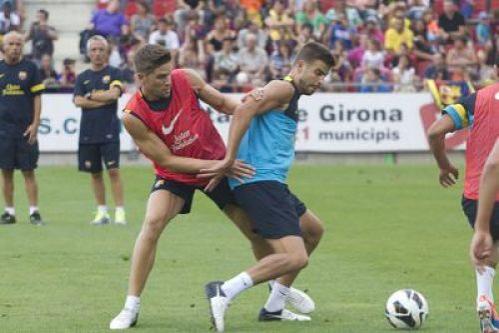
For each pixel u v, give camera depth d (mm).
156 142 18688
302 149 52406
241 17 58156
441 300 21734
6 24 58562
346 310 20688
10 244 28984
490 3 66312
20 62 32812
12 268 25312
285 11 59531
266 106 18547
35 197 33219
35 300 21578
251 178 18656
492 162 14969
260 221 18625
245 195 18672
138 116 18531
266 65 54906
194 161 18656
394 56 57562
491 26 62656
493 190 15023
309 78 18797
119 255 27297
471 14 65750
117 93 32938
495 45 59312
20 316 19969
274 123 18812
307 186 43906
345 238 30656
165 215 19016
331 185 44312
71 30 63344
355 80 55750
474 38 63500
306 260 18625
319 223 19906
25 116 32875
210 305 18484
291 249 18516
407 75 56250
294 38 57188
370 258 27172
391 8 60906
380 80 55406
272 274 18516
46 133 50719
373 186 44094
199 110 18984
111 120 33125
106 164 33156
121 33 57188
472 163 18312
